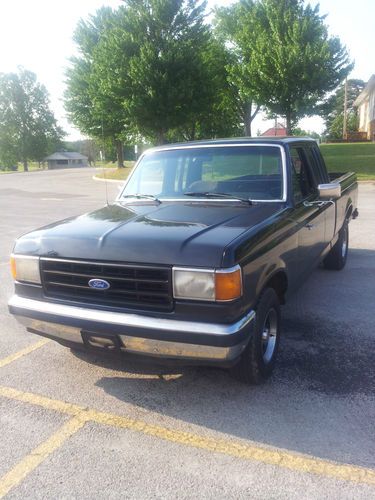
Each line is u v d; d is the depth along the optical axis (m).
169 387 3.61
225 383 3.64
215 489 2.53
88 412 3.30
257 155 4.34
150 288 3.03
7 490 2.56
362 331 4.60
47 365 4.01
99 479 2.63
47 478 2.65
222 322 2.90
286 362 3.96
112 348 3.21
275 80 25.80
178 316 2.97
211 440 2.96
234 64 30.38
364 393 3.46
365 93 45.62
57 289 3.38
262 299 3.40
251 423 3.12
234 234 3.14
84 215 4.03
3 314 5.35
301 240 4.22
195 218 3.58
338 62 25.73
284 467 2.69
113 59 26.28
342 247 6.75
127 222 3.54
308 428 3.05
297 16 26.41
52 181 31.16
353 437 2.95
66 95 34.97
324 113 28.11
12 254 3.52
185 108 26.92
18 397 3.51
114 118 28.83
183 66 25.84
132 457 2.81
